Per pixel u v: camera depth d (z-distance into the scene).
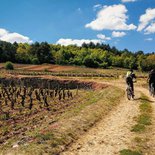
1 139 18.45
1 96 46.91
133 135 16.20
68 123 18.23
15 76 83.25
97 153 13.48
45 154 12.97
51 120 22.77
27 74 101.06
